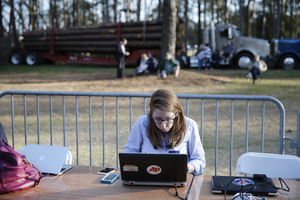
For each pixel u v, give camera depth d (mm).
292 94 10414
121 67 14266
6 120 7391
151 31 18750
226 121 7223
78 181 2205
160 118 2279
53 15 23047
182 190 2041
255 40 18344
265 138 5844
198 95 3383
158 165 2035
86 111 8398
